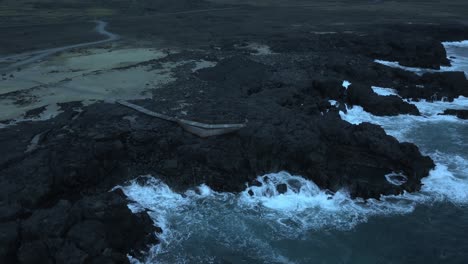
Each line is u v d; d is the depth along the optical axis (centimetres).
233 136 3619
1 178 2920
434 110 5012
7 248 2281
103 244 2405
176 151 3522
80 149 3306
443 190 3459
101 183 3228
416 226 3066
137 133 3591
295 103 4581
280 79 5322
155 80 5194
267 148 3475
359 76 5734
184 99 4512
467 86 5481
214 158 3400
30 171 3000
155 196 3231
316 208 3234
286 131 3659
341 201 3300
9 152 3228
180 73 5509
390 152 3584
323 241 2903
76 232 2406
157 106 4250
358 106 4938
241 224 3038
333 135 3778
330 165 3481
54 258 2300
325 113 4456
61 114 4016
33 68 5662
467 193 3428
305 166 3469
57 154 3222
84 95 4584
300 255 2773
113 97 4534
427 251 2841
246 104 4334
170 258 2708
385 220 3120
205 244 2844
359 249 2841
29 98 4444
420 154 3722
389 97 4953
